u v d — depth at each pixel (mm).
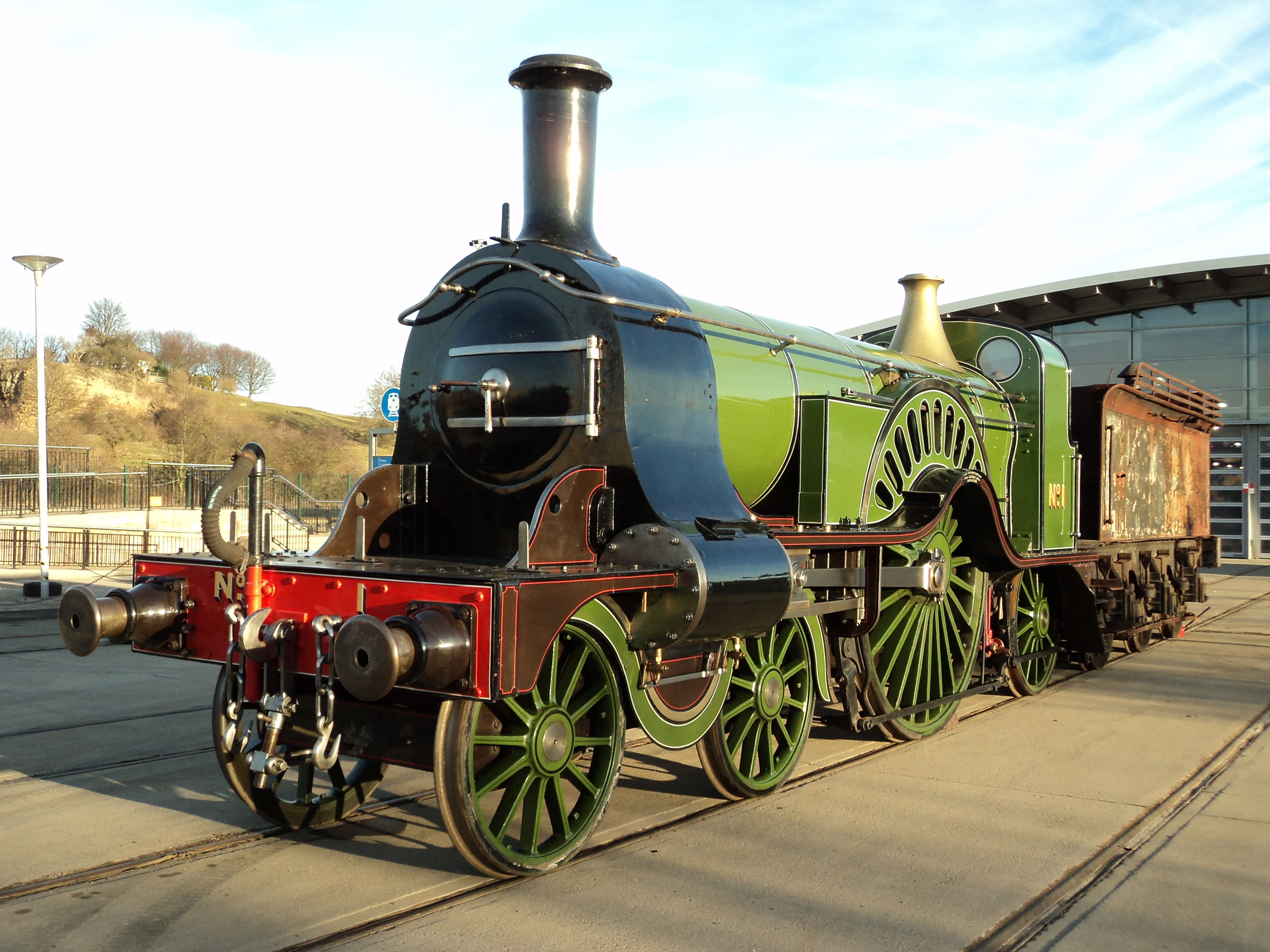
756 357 5758
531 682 3756
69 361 61688
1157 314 26000
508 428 4855
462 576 3754
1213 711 7918
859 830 4859
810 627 5891
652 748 6645
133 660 9797
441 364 5160
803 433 5977
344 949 3463
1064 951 3553
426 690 3697
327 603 4070
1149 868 4367
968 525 7359
